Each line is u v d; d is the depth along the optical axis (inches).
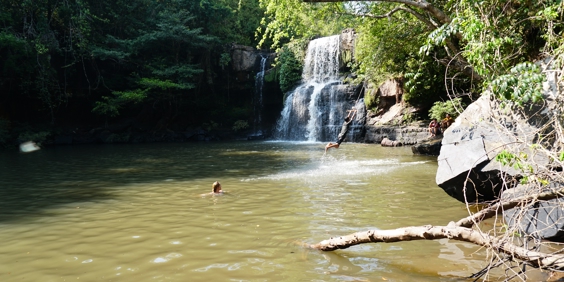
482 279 176.2
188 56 1462.8
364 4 629.3
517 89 190.5
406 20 627.2
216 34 1601.9
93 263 209.2
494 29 274.4
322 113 1235.9
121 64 1402.6
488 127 254.1
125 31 1421.0
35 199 389.4
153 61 1407.5
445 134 308.5
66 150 1017.5
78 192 425.1
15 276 193.2
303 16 673.0
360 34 906.7
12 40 1070.4
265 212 316.8
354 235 206.2
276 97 1499.8
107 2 1375.5
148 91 1368.1
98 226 284.7
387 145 962.1
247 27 1689.2
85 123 1393.9
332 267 195.0
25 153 944.9
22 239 255.3
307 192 398.6
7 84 1187.9
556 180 176.6
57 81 1227.9
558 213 205.9
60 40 1298.0
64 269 201.3
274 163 664.4
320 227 268.7
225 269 195.6
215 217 303.7
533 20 337.4
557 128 185.8
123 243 242.7
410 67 834.2
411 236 188.7
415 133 971.3
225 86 1534.2
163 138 1355.8
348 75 1252.5
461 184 283.6
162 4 1466.5
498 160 193.9
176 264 204.5
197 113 1512.1
